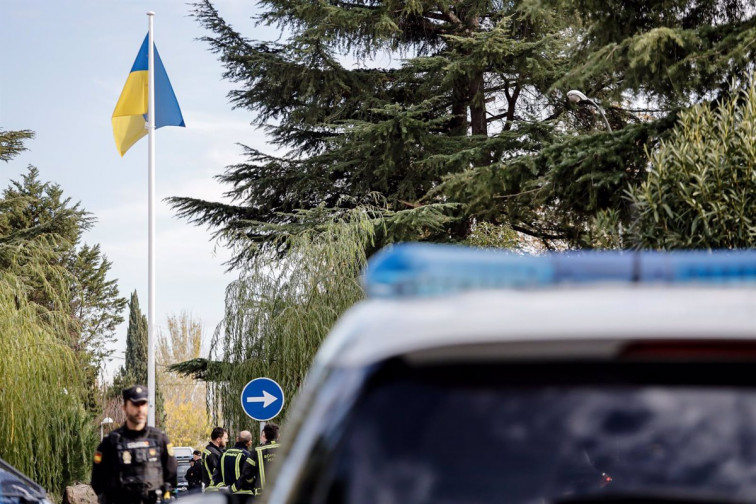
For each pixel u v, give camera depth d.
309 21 27.98
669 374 1.73
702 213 11.93
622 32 15.09
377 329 1.84
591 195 15.50
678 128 14.21
